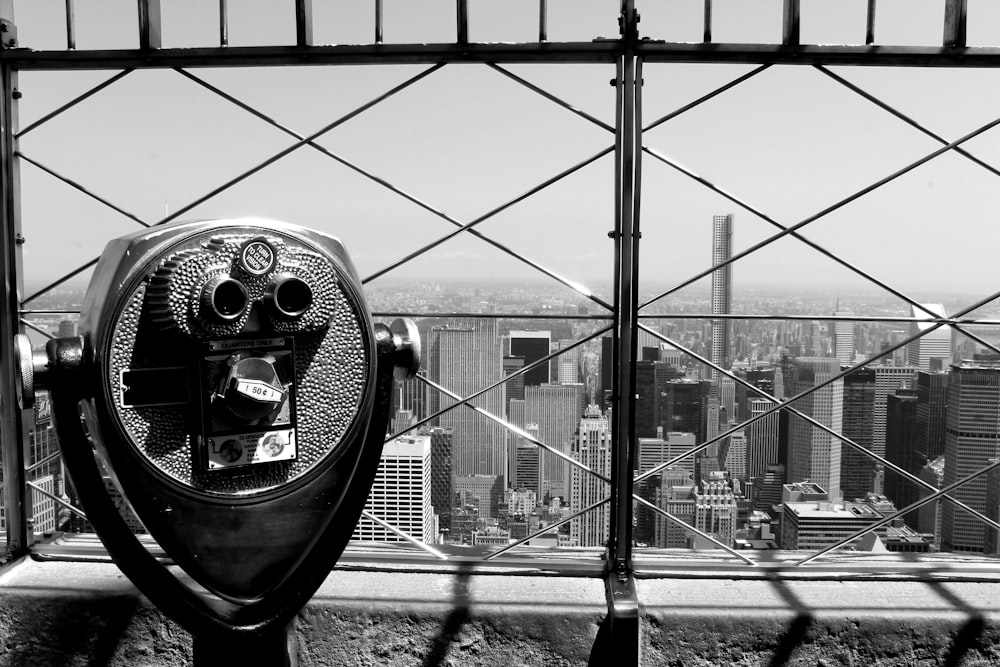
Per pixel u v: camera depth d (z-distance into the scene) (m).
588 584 1.81
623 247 1.74
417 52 1.74
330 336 1.09
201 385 1.01
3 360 1.82
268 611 1.12
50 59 1.75
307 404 1.08
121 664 1.74
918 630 1.69
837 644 1.71
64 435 1.05
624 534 1.80
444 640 1.72
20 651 1.74
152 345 1.00
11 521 1.86
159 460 1.02
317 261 1.06
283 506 1.09
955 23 1.70
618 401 1.77
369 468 1.19
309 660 1.73
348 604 1.72
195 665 1.16
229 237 1.02
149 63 1.77
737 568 1.87
